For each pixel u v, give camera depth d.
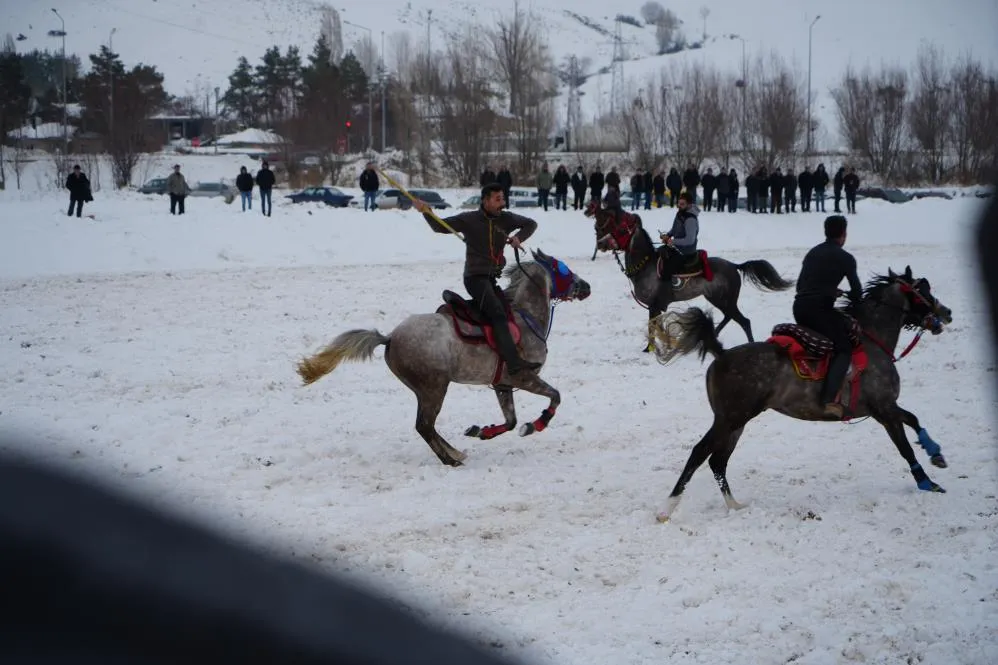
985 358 14.34
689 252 14.53
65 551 1.92
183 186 30.09
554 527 7.58
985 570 6.61
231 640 2.54
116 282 21.42
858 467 9.19
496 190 9.17
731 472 9.06
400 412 11.34
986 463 9.18
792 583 6.47
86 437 9.84
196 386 12.40
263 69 108.75
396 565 6.68
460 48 68.38
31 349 14.28
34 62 116.12
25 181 57.94
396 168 60.38
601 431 10.60
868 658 5.47
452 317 9.16
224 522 7.25
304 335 15.68
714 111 56.75
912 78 79.25
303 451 9.59
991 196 19.06
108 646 1.96
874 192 47.25
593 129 66.69
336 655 3.75
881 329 8.39
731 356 7.99
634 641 5.65
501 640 5.52
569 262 26.45
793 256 28.23
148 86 100.94
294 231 28.23
